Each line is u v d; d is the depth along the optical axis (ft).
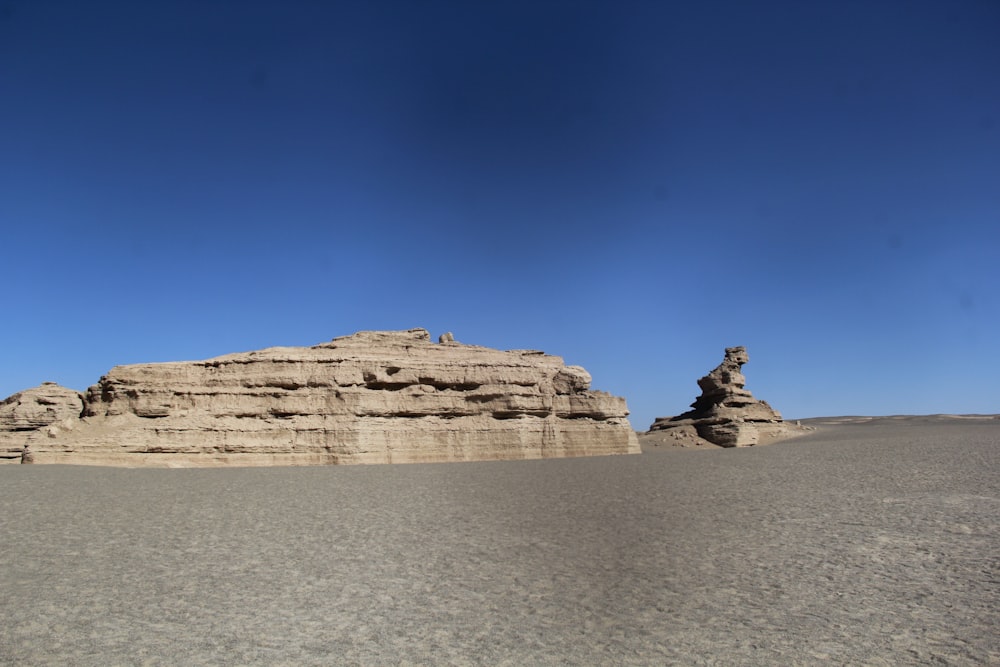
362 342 186.19
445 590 51.55
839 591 49.42
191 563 59.41
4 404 246.68
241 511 85.92
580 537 68.74
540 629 43.32
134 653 39.68
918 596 47.80
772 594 49.11
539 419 190.08
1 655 39.17
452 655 39.42
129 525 76.43
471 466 151.74
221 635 42.55
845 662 37.45
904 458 135.33
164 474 135.13
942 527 68.08
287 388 170.40
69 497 98.07
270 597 49.98
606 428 199.31
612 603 48.03
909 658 37.78
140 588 52.01
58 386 250.37
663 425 274.98
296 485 113.19
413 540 68.28
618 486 106.73
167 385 168.25
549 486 108.37
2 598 49.32
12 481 119.55
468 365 187.21
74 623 44.42
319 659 38.96
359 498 97.04
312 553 63.00
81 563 59.26
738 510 81.87
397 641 41.57
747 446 221.66
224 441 161.38
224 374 170.60
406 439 173.06
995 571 52.90
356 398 170.71
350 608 47.57
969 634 40.93
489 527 74.64
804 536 66.39
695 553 61.16
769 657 38.29
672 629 42.83
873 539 64.13
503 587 52.13
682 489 101.45
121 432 161.27
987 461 122.11
